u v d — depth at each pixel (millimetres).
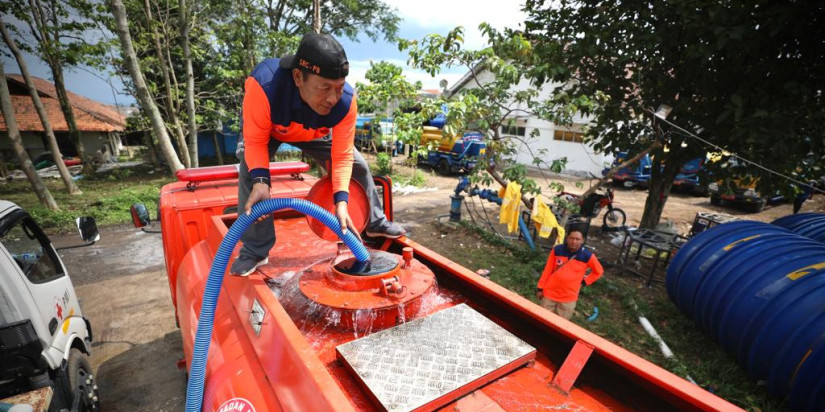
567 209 7871
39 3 14805
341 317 1793
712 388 3998
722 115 5957
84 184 17281
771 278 4164
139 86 8516
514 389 1566
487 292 2045
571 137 19938
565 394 1537
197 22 12977
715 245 5156
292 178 4285
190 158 12867
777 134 5574
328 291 1845
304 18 20766
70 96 32406
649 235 7180
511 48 6910
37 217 10375
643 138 7656
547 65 6832
